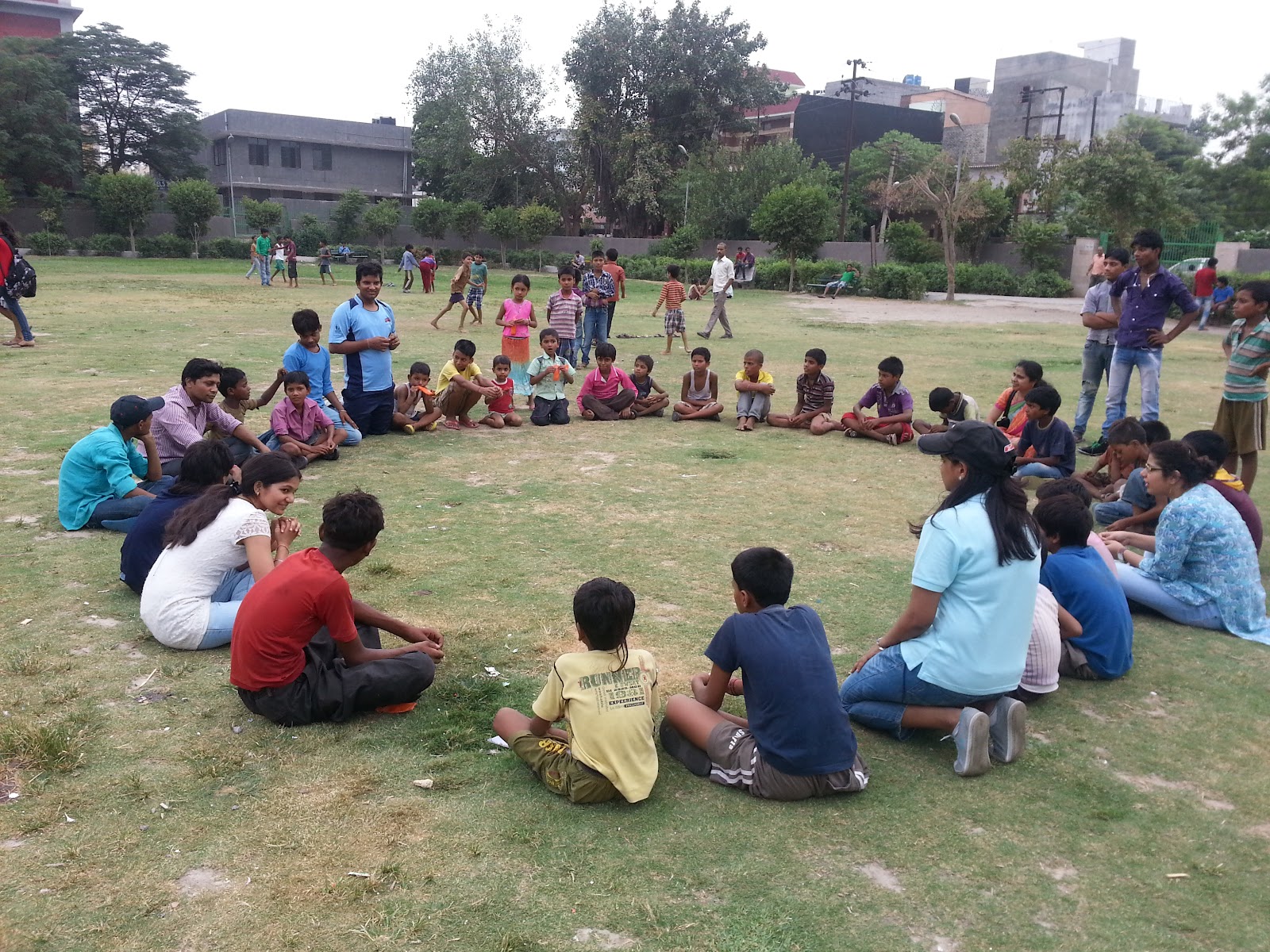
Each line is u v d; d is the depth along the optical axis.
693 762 3.62
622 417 10.58
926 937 2.74
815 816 3.34
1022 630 3.68
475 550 5.94
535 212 47.12
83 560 5.53
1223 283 22.72
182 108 49.97
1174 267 30.45
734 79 47.47
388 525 6.39
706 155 46.62
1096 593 4.48
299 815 3.22
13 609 4.82
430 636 4.31
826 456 8.95
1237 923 2.85
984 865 3.09
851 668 4.44
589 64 47.62
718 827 3.25
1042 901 2.92
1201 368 15.71
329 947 2.61
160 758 3.55
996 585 3.58
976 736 3.57
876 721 3.91
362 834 3.13
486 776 3.51
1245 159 41.97
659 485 7.72
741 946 2.67
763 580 3.49
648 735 3.39
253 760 3.56
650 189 46.78
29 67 42.94
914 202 39.16
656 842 3.14
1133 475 6.19
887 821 3.32
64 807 3.22
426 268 28.23
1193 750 3.89
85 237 43.31
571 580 5.47
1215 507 5.08
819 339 19.00
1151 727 4.07
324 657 3.92
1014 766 3.73
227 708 3.93
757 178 44.28
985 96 69.75
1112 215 32.00
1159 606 5.22
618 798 3.38
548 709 3.44
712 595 5.31
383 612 4.51
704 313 24.86
